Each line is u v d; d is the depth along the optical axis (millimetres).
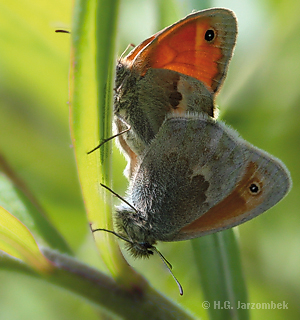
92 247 258
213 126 252
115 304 237
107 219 237
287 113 264
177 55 260
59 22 241
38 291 256
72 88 235
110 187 237
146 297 238
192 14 256
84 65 234
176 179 253
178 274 257
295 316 259
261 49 265
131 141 263
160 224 255
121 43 265
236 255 247
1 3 242
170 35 258
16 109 258
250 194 251
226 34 258
